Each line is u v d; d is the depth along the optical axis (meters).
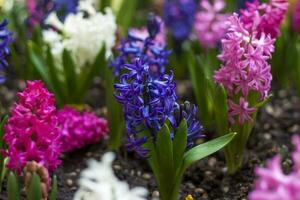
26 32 4.85
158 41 4.55
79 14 4.32
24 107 2.83
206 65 3.88
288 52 4.83
